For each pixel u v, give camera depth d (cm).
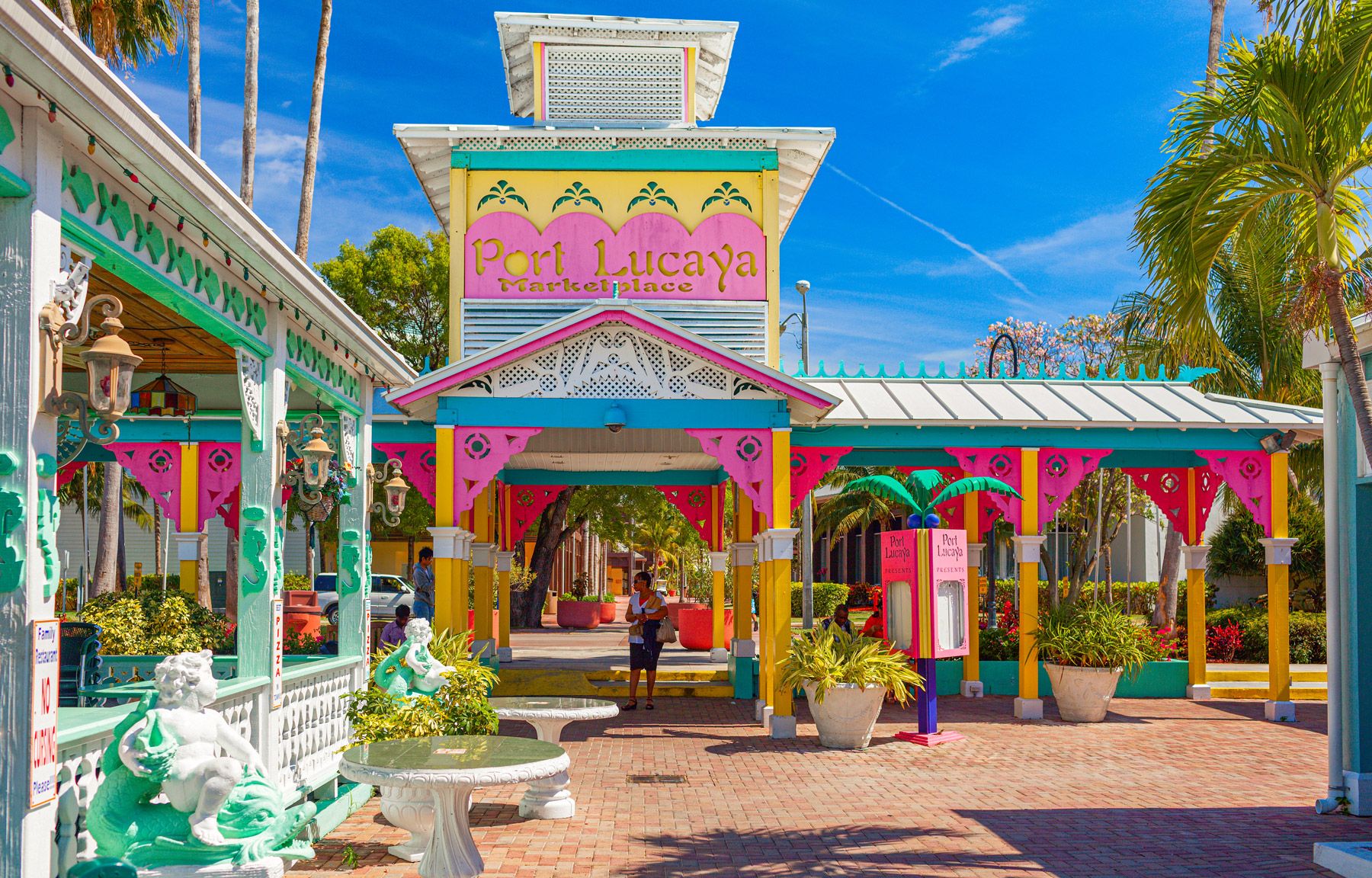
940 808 887
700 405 1229
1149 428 1455
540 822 832
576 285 1404
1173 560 2134
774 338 1402
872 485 1318
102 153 487
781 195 1553
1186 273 837
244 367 704
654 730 1309
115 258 525
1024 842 772
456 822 654
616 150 1418
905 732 1254
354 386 989
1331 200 791
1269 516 1460
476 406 1213
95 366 455
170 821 513
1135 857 734
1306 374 2227
